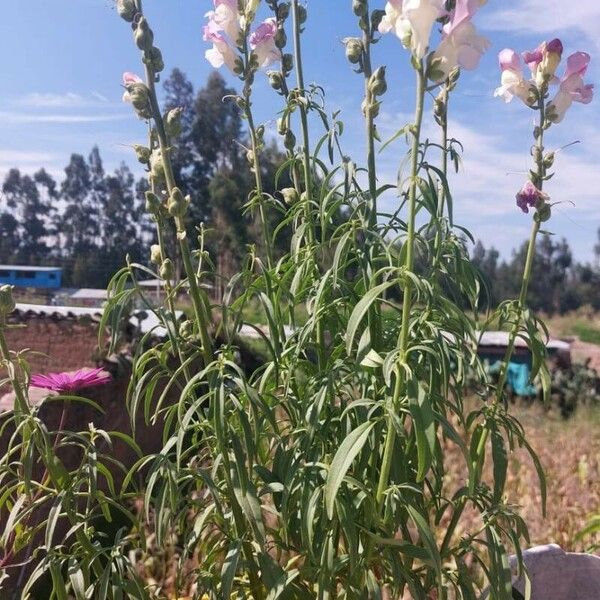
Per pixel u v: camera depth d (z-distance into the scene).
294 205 2.20
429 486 2.04
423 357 1.92
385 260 2.07
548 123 2.00
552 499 4.34
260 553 1.74
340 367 1.93
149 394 2.00
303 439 1.88
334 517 1.83
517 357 9.91
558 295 35.81
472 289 2.05
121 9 1.78
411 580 1.80
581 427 7.82
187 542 1.95
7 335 5.27
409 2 1.56
